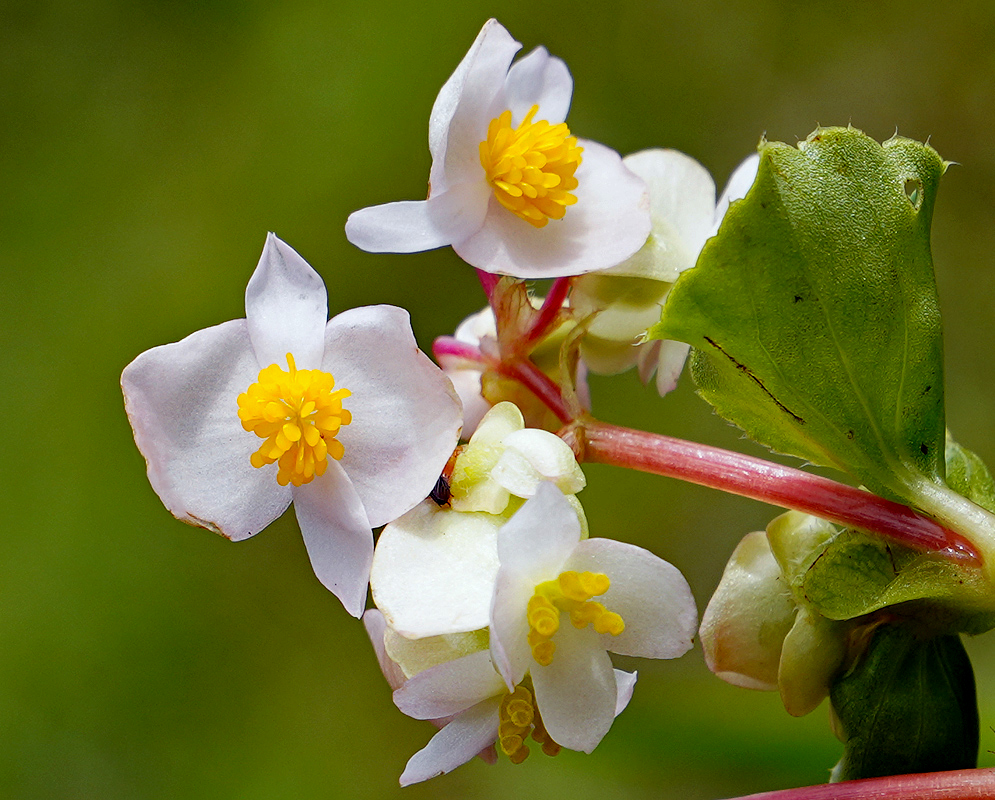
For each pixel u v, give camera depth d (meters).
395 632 0.23
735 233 0.23
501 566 0.22
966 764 0.24
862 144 0.23
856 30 0.74
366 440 0.23
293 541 0.58
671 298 0.23
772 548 0.24
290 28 0.68
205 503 0.23
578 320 0.24
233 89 0.67
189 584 0.56
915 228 0.23
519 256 0.24
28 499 0.57
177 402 0.23
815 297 0.23
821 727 0.32
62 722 0.53
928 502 0.23
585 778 0.47
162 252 0.63
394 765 0.55
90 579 0.56
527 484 0.23
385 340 0.23
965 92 0.73
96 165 0.65
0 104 0.66
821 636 0.24
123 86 0.67
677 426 0.62
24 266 0.63
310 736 0.55
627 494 0.62
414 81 0.67
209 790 0.53
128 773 0.53
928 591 0.23
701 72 0.73
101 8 0.68
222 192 0.65
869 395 0.23
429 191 0.23
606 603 0.23
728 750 0.33
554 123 0.24
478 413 0.25
